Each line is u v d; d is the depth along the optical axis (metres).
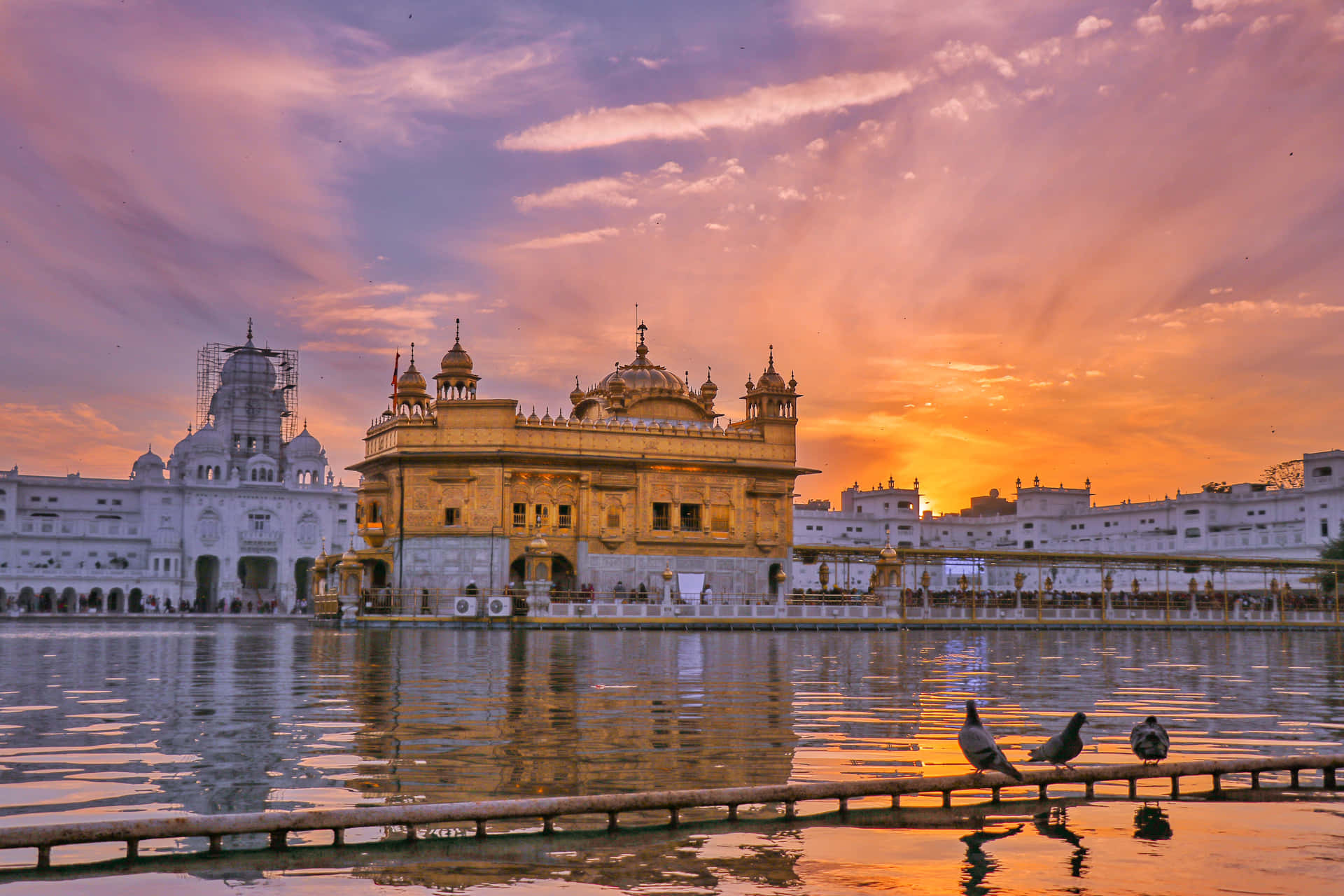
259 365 131.88
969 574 120.38
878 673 28.11
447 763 13.16
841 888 8.18
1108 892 8.11
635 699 20.69
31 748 14.27
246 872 8.66
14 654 34.50
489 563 65.44
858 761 13.45
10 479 110.19
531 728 16.25
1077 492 133.75
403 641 44.78
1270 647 49.50
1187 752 14.48
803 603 68.69
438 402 66.88
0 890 8.09
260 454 123.25
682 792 10.04
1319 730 16.86
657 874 8.57
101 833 8.70
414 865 8.81
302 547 120.56
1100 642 52.31
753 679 25.64
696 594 69.69
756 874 8.57
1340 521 103.44
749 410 75.00
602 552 68.19
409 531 66.12
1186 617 75.38
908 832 9.91
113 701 19.97
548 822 9.83
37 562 110.00
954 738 15.45
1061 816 10.59
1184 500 118.69
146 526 115.38
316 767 12.84
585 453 68.06
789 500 73.19
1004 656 37.31
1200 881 8.38
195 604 114.38
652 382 77.81
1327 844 9.49
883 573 68.56
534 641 45.19
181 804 10.90
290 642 43.62
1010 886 8.22
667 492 70.00
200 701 19.88
